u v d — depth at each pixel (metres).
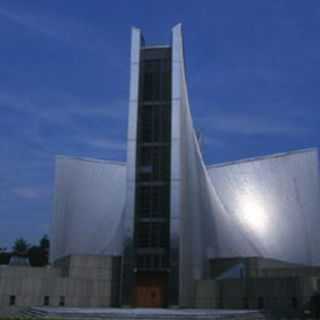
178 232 35.69
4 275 35.88
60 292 36.72
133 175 37.47
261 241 44.44
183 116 39.53
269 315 30.27
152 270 36.03
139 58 39.41
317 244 44.97
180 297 35.00
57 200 49.25
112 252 41.97
